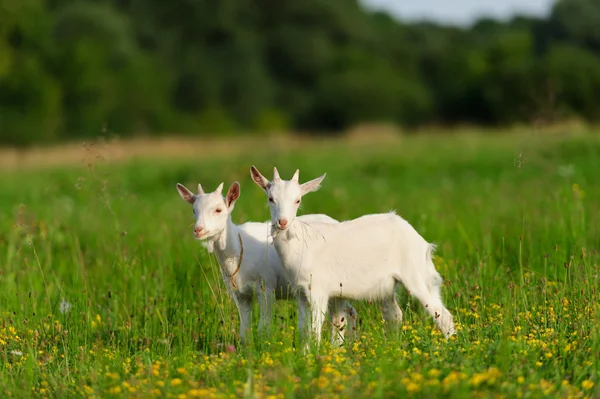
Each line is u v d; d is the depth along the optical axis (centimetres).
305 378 1197
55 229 2488
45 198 4162
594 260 1856
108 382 1255
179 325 1605
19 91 12106
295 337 1474
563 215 2252
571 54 9956
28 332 1595
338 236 1505
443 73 17638
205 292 1802
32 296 1805
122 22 15988
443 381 1130
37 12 13062
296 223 1484
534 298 1573
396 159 5238
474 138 6625
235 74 17000
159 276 1959
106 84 13400
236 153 7225
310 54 18150
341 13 19825
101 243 2392
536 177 3441
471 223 2408
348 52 18212
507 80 11256
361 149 6412
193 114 16362
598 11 16712
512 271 1844
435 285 1538
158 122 14075
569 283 1614
